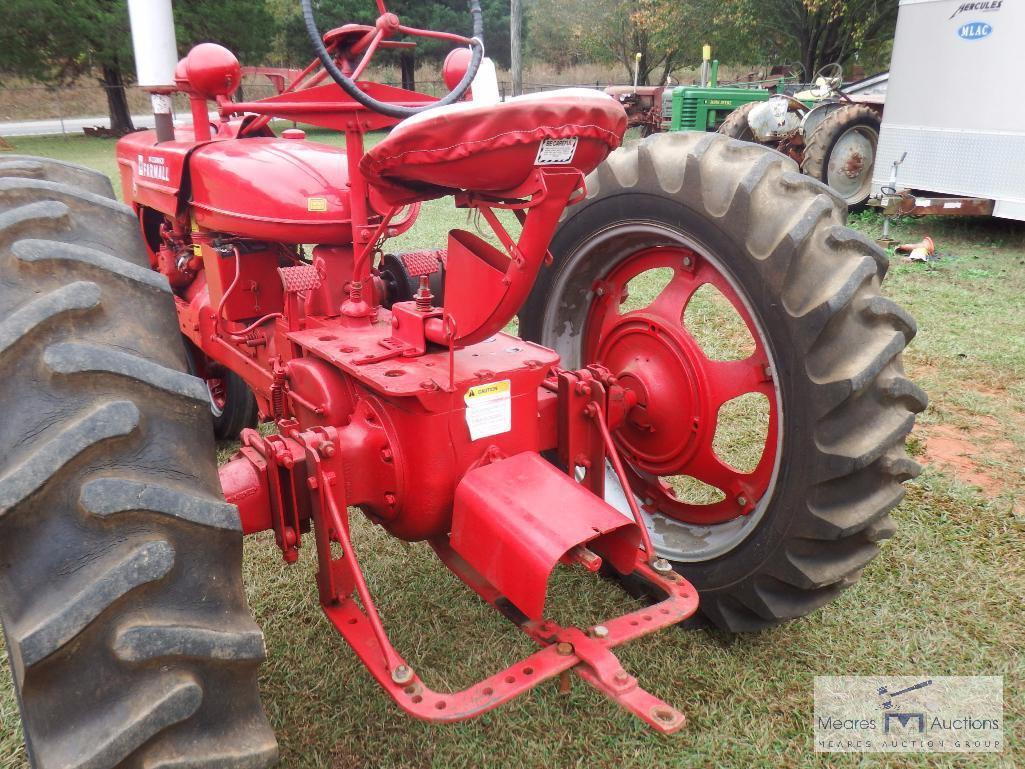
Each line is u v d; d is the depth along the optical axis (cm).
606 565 261
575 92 158
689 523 255
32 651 110
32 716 117
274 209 247
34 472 114
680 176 226
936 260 695
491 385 188
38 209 152
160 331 144
